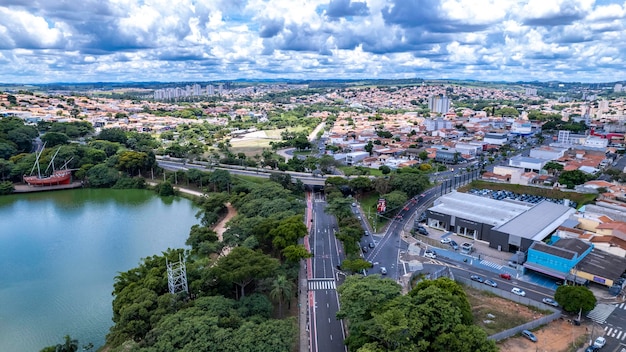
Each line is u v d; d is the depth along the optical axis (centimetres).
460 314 11288
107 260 19738
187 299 13400
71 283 17400
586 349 11762
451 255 18725
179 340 10062
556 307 14075
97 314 15038
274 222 18225
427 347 10538
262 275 13262
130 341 10338
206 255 17862
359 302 11888
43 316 14888
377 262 17950
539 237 18562
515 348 11944
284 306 14312
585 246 17125
